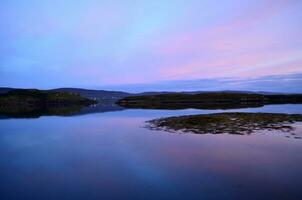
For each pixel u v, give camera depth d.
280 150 17.83
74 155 18.17
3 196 11.06
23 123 42.47
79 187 11.95
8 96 172.38
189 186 11.58
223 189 11.07
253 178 12.27
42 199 10.71
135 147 20.36
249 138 22.81
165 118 42.56
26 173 14.20
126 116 53.78
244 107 78.56
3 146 22.05
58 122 43.47
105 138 25.36
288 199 9.90
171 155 17.28
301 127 28.91
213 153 17.47
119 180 12.74
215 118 37.31
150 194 10.91
